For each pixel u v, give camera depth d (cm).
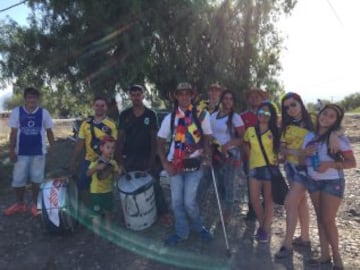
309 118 527
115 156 627
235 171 627
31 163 678
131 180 612
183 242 573
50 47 1348
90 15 1247
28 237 602
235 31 1495
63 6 1292
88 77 1316
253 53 1527
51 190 590
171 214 663
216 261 520
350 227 626
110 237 591
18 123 670
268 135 562
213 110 637
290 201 518
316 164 476
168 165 546
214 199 744
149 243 572
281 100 540
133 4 1234
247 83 1504
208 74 1449
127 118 627
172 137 544
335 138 466
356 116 2636
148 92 1531
